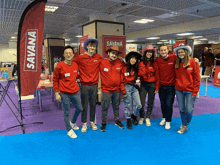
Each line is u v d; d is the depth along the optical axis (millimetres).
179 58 2852
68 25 8664
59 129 3264
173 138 2848
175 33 10117
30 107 4793
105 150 2496
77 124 3533
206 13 6859
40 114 4176
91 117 3209
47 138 2883
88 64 2895
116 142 2729
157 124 3461
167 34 10516
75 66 2791
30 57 3051
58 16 6590
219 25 7441
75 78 2799
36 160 2266
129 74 3098
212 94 6109
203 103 4969
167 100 3139
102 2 4816
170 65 3002
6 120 3752
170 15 7105
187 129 3154
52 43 11508
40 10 2939
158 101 5309
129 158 2293
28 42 3000
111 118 3848
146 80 3230
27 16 2920
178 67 2855
